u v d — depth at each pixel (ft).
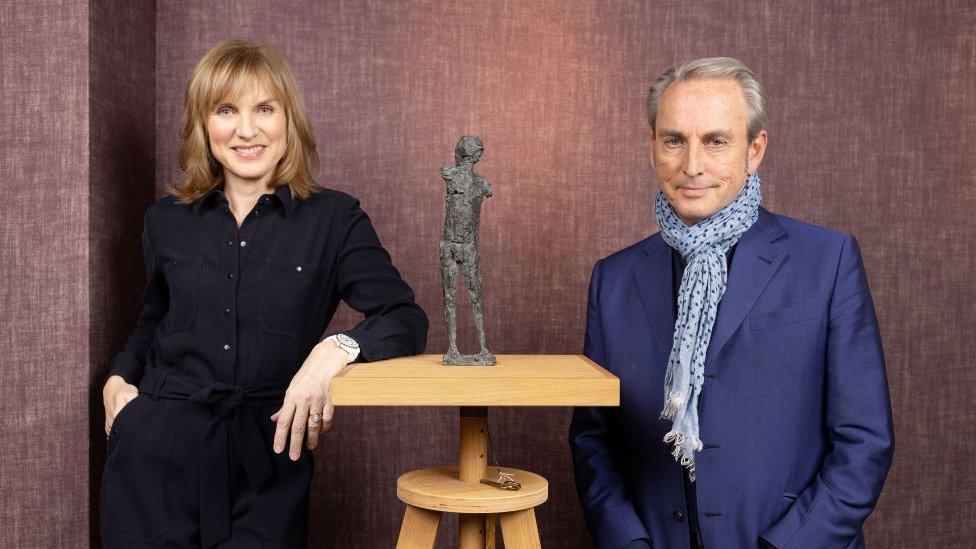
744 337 5.36
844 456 5.18
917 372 8.05
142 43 7.73
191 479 5.91
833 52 8.07
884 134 8.06
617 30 8.11
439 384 5.02
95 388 6.74
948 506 8.05
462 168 5.62
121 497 5.96
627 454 5.74
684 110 5.17
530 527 5.38
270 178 6.28
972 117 8.05
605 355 5.88
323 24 8.04
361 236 6.41
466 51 8.09
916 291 8.05
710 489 5.30
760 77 8.07
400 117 8.05
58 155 6.64
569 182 8.14
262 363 6.02
